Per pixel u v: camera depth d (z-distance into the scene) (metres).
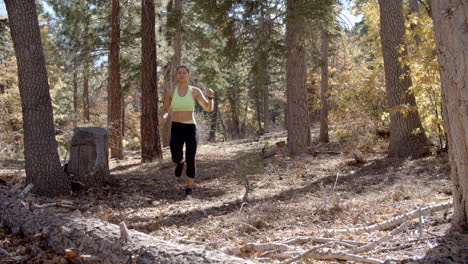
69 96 25.17
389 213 3.84
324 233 3.14
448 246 2.49
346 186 5.80
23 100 4.60
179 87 5.17
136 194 5.25
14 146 10.70
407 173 6.55
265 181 6.62
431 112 8.67
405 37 8.38
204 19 11.59
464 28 2.51
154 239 2.45
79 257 2.59
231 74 31.95
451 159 2.82
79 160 5.28
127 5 13.68
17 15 4.46
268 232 3.39
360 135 11.54
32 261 2.74
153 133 10.43
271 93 32.03
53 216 3.18
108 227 2.75
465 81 2.55
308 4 9.95
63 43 15.13
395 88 8.77
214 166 9.26
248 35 11.05
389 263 2.26
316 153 10.90
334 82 13.95
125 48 15.44
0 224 3.56
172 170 8.38
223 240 3.18
